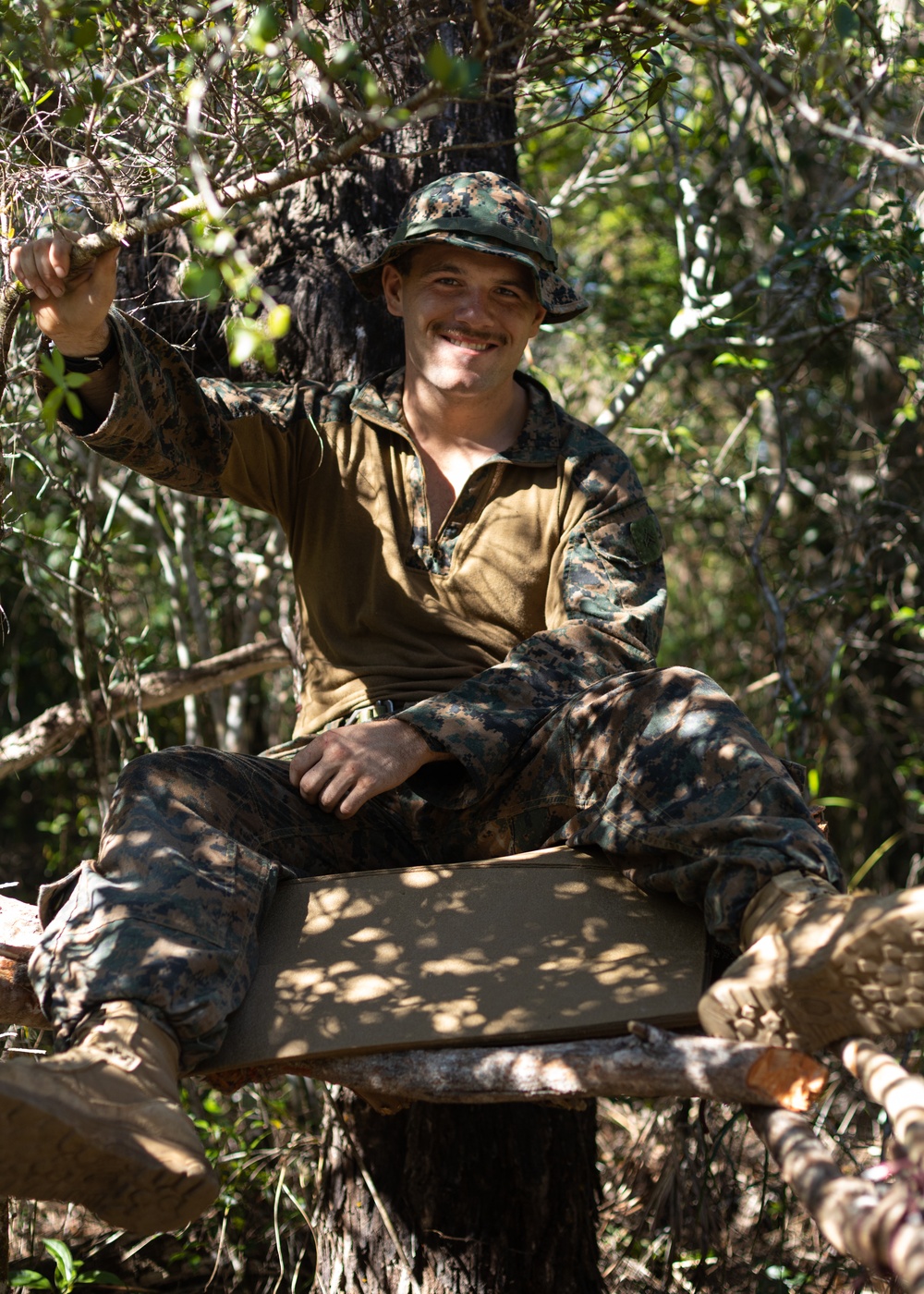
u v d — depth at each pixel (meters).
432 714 2.19
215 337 2.98
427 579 2.50
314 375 3.01
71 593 3.38
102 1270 3.17
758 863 1.75
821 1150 1.47
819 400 5.18
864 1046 1.56
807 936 1.58
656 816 1.92
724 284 4.68
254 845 2.14
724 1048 1.60
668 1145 3.46
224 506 4.17
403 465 2.54
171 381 2.29
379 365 2.99
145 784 2.04
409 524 2.52
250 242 3.09
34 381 2.18
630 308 5.27
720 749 1.90
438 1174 2.80
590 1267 2.88
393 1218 2.81
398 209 3.01
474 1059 1.74
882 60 3.01
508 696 2.22
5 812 5.42
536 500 2.50
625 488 2.48
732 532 5.19
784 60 2.40
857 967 1.52
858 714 5.29
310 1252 3.23
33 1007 2.06
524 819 2.19
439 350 2.46
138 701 3.34
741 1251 3.21
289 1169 3.34
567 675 2.27
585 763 2.08
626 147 4.67
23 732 3.41
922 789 5.23
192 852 1.96
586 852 2.07
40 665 5.18
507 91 2.11
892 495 4.45
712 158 4.83
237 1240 3.26
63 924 1.84
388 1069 1.79
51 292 1.94
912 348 3.85
